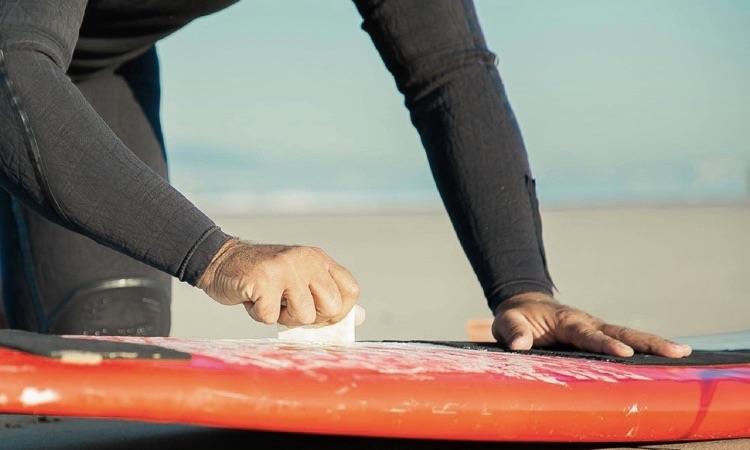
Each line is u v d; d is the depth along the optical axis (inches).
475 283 219.3
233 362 52.4
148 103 102.7
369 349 63.1
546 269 88.0
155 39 92.6
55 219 63.8
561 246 288.8
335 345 63.6
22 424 76.0
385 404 53.3
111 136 63.3
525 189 88.7
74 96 62.9
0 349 47.9
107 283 100.2
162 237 62.3
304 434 71.1
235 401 49.2
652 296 198.8
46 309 100.6
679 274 232.4
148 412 47.6
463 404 56.0
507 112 89.6
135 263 102.0
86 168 61.9
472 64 88.8
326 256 63.7
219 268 61.8
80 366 47.1
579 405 60.3
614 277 226.7
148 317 101.7
